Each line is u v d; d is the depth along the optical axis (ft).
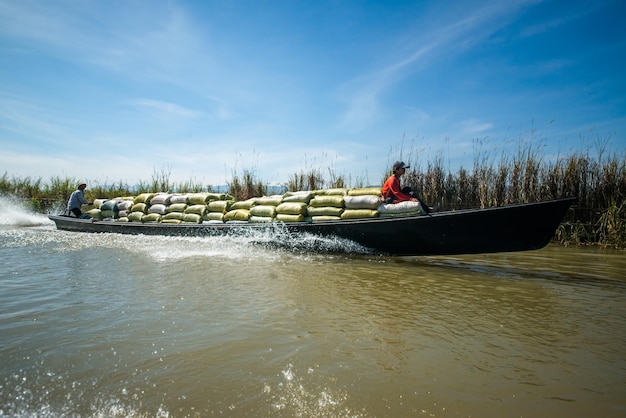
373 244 22.27
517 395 7.12
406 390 7.20
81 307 12.07
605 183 30.12
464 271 18.83
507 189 34.14
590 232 30.25
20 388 7.07
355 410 6.48
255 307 12.28
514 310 12.44
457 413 6.47
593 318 11.70
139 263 19.79
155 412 6.34
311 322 10.92
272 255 22.99
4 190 57.47
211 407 6.49
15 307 12.02
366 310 12.17
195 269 18.39
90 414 6.29
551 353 9.09
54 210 56.08
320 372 7.83
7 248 24.88
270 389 7.10
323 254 23.63
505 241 19.04
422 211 21.20
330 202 24.43
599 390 7.38
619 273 18.62
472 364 8.41
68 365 8.02
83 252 23.35
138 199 36.40
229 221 29.68
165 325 10.48
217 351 8.78
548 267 20.21
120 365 8.03
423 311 12.18
